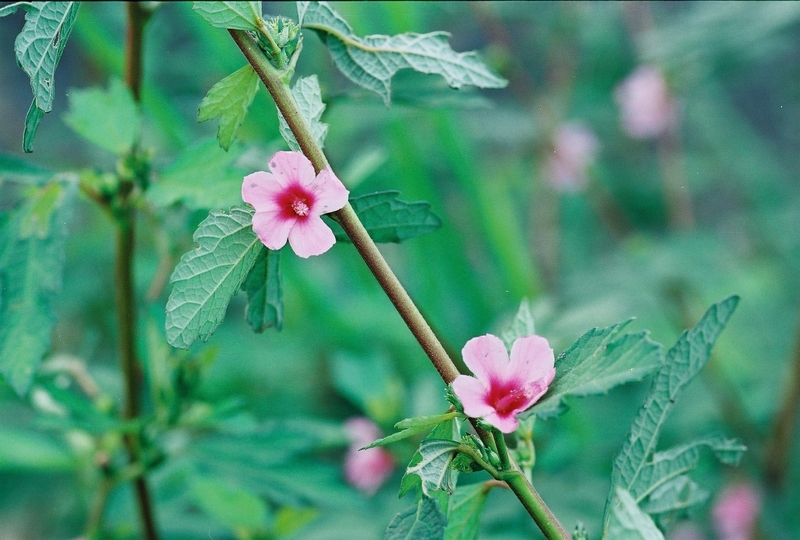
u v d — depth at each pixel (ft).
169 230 3.56
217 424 3.36
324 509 3.99
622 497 2.57
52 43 2.68
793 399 4.60
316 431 3.54
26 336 2.96
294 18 3.53
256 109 4.24
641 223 7.32
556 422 4.52
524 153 7.06
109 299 6.19
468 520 2.74
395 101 3.34
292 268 5.72
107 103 3.20
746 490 4.70
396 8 4.80
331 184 2.61
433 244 5.68
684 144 7.60
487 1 5.74
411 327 2.63
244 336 5.97
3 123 7.36
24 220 3.04
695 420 5.12
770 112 8.15
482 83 2.81
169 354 3.40
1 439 3.63
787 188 7.20
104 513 3.79
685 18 5.49
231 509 3.66
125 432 3.32
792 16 4.86
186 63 6.14
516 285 5.50
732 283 6.23
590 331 2.63
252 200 2.61
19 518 5.08
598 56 7.30
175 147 4.89
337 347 5.86
